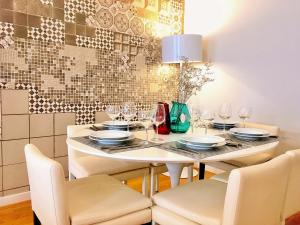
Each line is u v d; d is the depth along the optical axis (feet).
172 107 6.54
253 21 9.60
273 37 9.09
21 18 7.62
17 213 7.41
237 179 3.58
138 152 4.63
